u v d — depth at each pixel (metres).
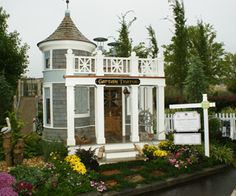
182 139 10.52
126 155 11.34
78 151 9.84
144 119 13.84
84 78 11.38
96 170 9.23
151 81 12.38
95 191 7.60
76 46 13.19
